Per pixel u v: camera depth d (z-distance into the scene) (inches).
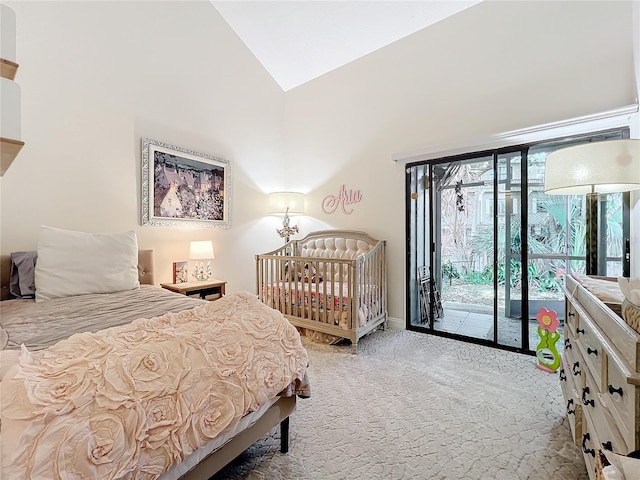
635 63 83.0
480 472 52.5
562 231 100.6
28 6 89.5
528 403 73.7
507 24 108.0
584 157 65.4
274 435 63.2
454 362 98.1
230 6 140.3
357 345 111.8
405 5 118.5
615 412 34.3
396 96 136.1
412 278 132.3
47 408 28.4
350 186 152.1
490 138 108.0
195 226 136.6
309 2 125.5
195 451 37.9
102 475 28.8
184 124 132.3
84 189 101.7
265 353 49.8
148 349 39.0
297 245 165.6
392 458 55.9
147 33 118.7
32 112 90.6
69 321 59.1
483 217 115.0
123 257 91.2
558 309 101.3
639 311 30.9
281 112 179.9
